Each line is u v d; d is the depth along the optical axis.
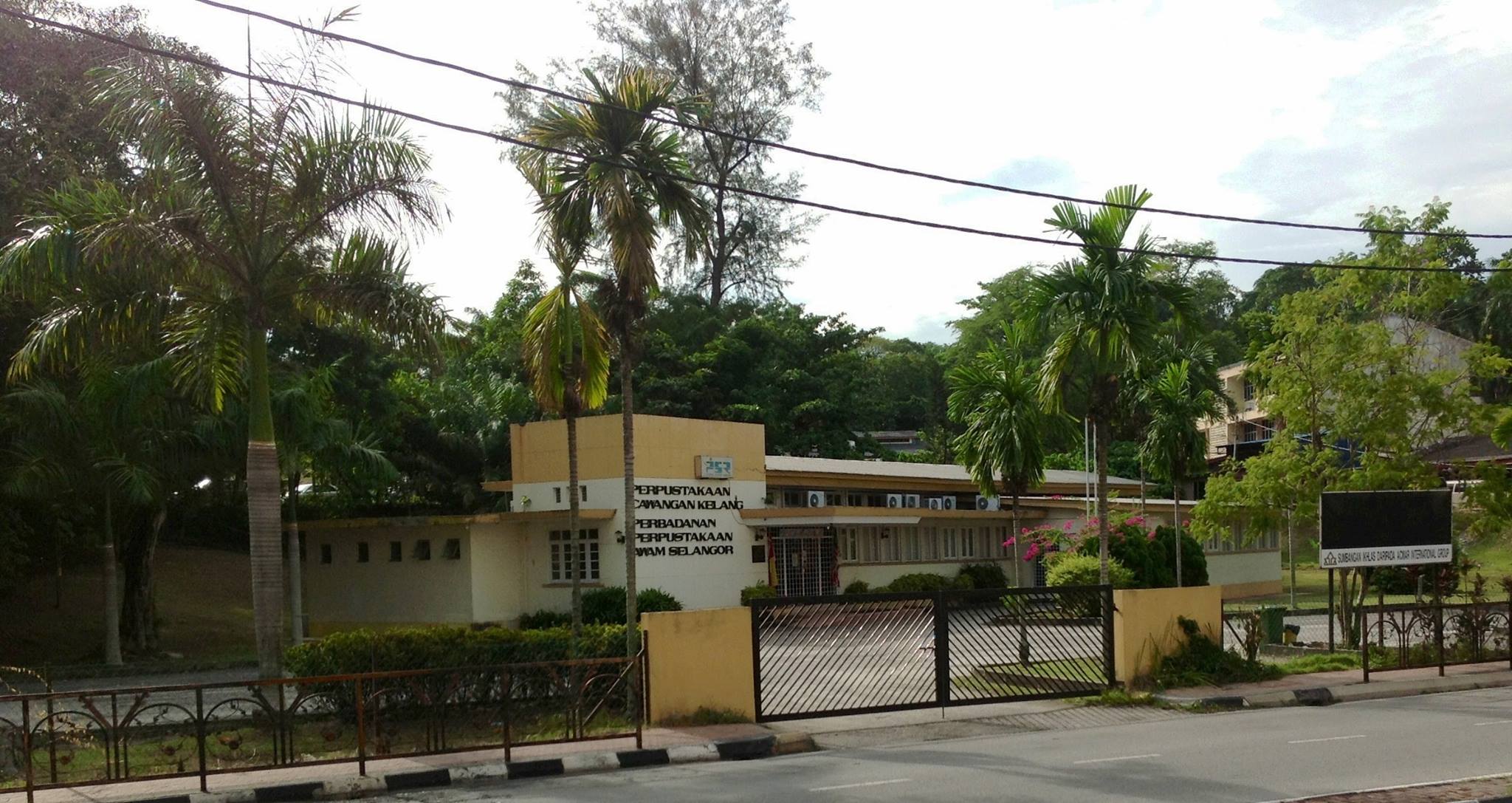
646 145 15.89
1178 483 31.84
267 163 14.90
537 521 28.92
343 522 30.12
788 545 31.44
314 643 15.31
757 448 30.91
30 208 21.42
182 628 31.11
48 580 32.25
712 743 12.93
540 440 29.27
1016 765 11.58
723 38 43.34
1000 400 24.22
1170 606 17.45
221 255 14.95
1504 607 20.08
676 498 28.53
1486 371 22.05
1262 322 30.36
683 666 14.31
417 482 36.56
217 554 40.00
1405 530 18.20
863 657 15.72
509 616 28.94
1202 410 31.69
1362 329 22.00
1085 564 25.19
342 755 12.55
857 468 35.22
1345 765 10.98
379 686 13.28
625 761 12.41
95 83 15.10
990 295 60.38
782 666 15.16
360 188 15.17
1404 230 21.98
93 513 26.09
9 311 21.09
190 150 14.63
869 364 58.31
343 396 30.78
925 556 36.06
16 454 21.98
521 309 41.75
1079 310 17.98
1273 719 14.62
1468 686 17.61
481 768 11.76
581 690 13.00
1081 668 16.88
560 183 16.19
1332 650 20.75
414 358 16.80
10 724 11.73
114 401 21.45
